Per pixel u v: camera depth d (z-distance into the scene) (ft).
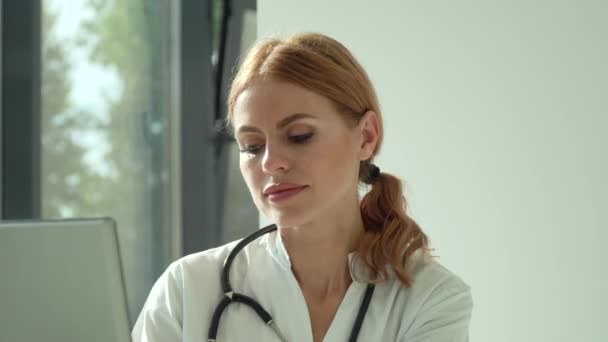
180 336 4.63
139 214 8.94
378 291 4.56
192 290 4.67
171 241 9.03
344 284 4.60
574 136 6.83
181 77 8.92
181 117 8.93
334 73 4.29
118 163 8.85
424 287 4.54
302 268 4.62
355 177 4.56
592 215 6.77
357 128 4.44
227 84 8.70
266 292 4.64
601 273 6.72
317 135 4.21
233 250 4.82
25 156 8.23
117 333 3.01
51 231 2.98
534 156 6.94
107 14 8.79
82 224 2.99
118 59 8.85
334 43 4.46
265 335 4.50
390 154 7.29
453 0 7.13
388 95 7.27
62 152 8.50
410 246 4.64
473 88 7.09
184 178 8.93
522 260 6.98
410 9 7.24
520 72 6.97
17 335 2.96
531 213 6.96
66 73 8.52
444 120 7.18
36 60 8.28
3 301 2.96
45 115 8.38
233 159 8.77
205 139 8.86
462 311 4.54
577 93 6.81
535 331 6.95
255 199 4.32
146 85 8.99
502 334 7.06
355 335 4.43
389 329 4.47
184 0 8.93
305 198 4.19
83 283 2.98
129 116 8.91
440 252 7.20
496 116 7.05
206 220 8.88
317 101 4.23
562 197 6.87
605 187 6.72
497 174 7.04
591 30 6.75
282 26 7.30
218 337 4.53
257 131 4.24
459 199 7.13
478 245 7.10
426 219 7.25
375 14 7.27
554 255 6.89
